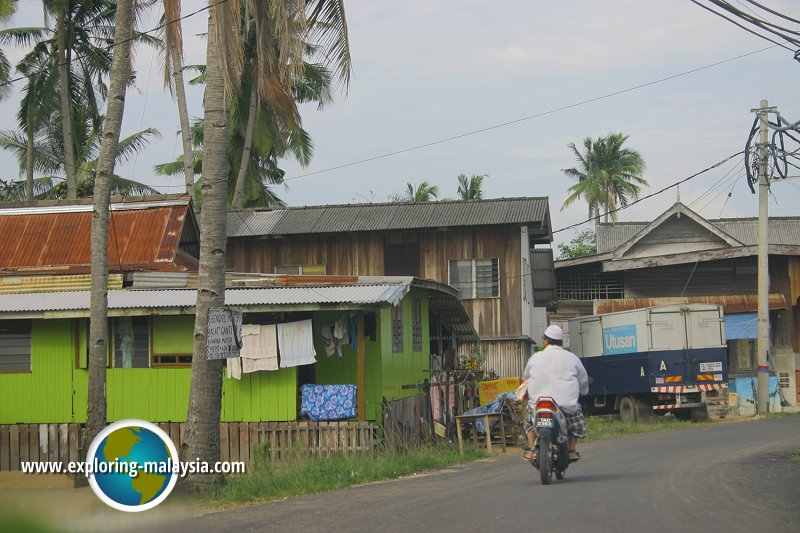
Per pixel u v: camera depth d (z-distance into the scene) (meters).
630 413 35.38
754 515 10.93
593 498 12.37
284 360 20.72
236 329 15.53
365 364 21.92
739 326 42.88
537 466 14.52
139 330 22.38
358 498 13.72
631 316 34.88
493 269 39.34
